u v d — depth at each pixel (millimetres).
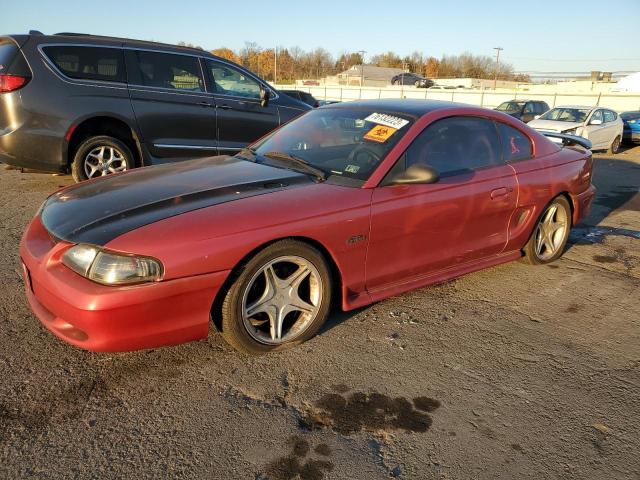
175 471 2035
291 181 3062
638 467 2160
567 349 3102
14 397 2422
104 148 5918
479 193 3547
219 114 6641
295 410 2426
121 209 2635
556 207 4371
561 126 13641
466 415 2443
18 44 5359
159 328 2412
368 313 3420
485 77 96562
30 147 5473
